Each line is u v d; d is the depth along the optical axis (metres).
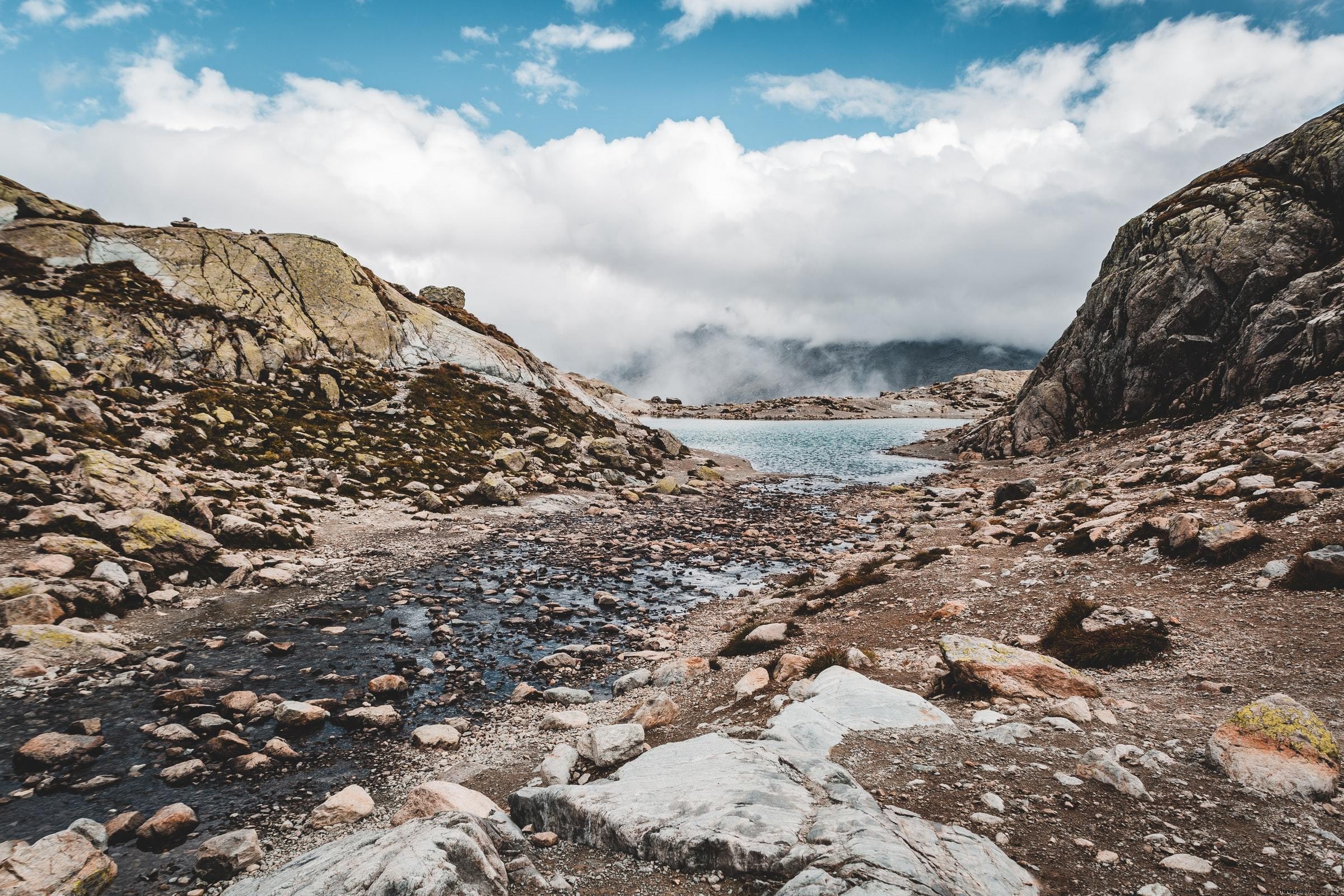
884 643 14.23
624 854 6.19
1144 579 14.94
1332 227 44.66
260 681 14.19
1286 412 32.38
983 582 17.47
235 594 19.78
